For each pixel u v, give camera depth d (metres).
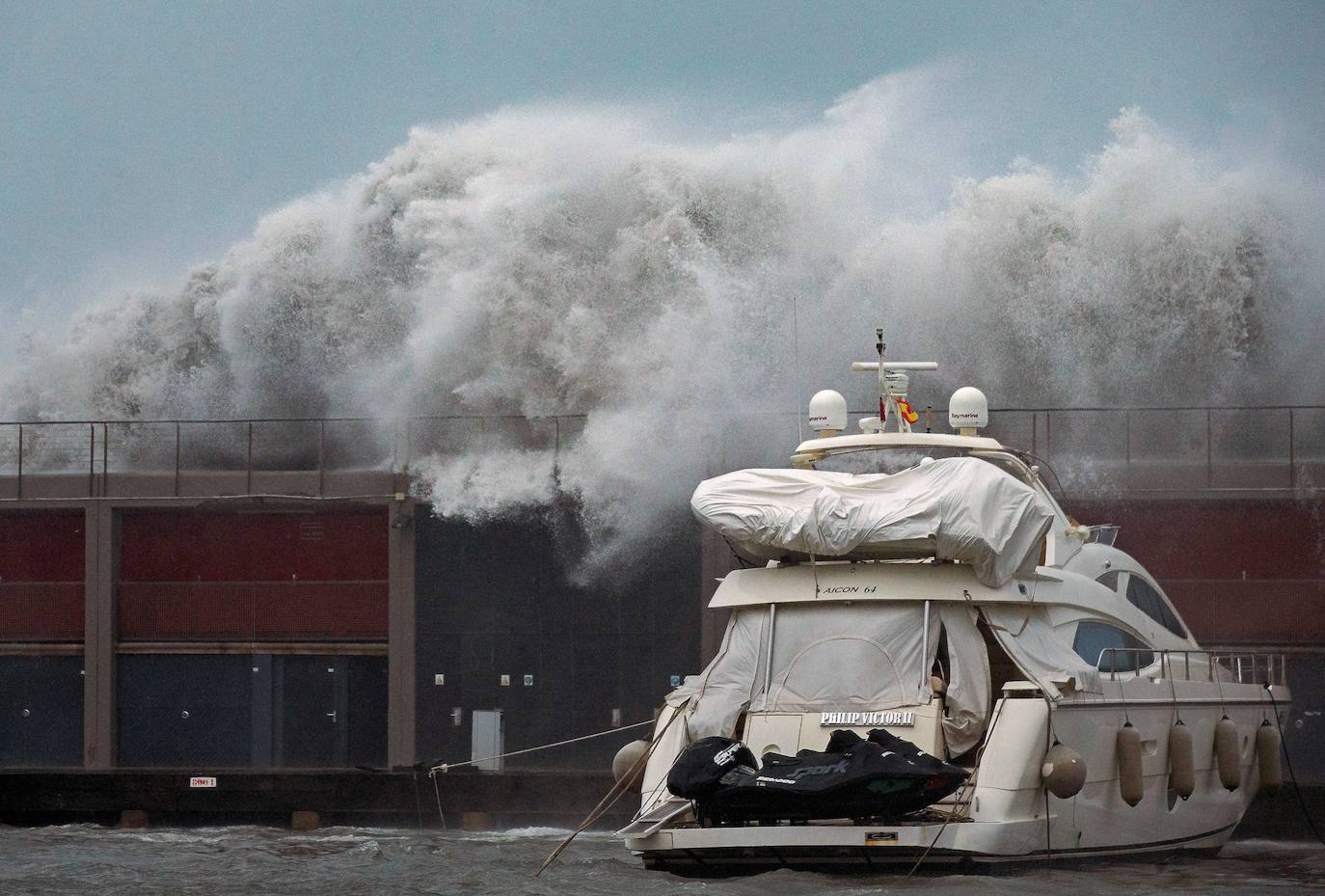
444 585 104.31
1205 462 96.88
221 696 107.50
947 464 51.16
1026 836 48.00
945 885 46.78
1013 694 49.41
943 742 49.53
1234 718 60.81
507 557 103.81
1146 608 61.69
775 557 55.31
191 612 108.12
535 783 80.56
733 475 53.62
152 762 107.31
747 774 47.16
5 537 110.62
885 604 51.25
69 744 108.44
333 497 105.12
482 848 65.88
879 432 61.94
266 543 108.69
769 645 52.03
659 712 54.66
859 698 50.34
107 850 66.00
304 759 106.25
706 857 48.25
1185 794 55.66
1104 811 51.97
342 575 107.88
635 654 102.00
